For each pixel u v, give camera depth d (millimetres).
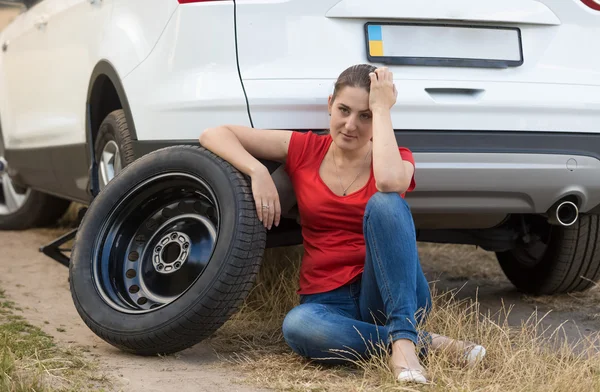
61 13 4934
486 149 3590
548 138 3662
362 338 3059
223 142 3344
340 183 3297
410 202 3625
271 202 3256
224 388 2914
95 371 3020
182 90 3518
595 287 4797
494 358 3221
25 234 6277
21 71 5676
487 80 3646
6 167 6152
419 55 3602
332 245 3301
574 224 4320
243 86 3441
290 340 3186
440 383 2893
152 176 3521
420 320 3320
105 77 4246
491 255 5840
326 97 3475
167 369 3125
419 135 3525
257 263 3227
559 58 3787
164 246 3514
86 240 3549
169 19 3590
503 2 3699
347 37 3557
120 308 3340
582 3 3824
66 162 5016
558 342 3773
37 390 2676
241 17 3477
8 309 4004
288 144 3365
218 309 3164
